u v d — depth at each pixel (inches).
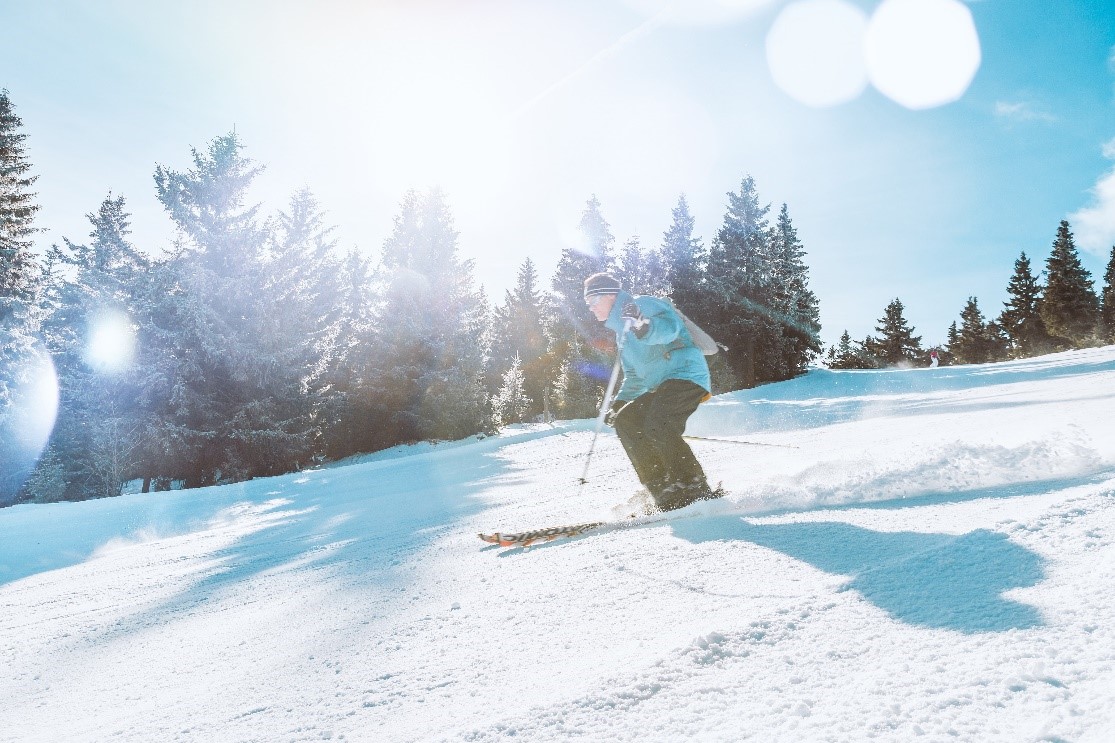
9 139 1195.9
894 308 2856.8
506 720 46.9
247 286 1089.4
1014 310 2506.2
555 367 1520.7
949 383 746.2
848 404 499.8
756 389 1163.3
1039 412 228.1
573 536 121.0
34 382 972.6
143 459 1003.9
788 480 128.2
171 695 72.8
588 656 58.8
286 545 216.8
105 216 1530.5
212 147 1149.7
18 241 1175.0
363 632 82.4
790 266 1640.0
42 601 177.6
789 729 39.2
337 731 52.5
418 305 1290.6
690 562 83.4
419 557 130.3
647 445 145.3
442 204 1368.1
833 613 56.7
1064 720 34.4
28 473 960.9
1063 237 2226.9
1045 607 49.6
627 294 150.4
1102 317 2209.6
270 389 1086.4
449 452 628.4
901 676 43.5
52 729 68.8
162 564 225.9
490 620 76.1
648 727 42.8
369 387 1230.9
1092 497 74.2
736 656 51.3
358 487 456.1
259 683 70.1
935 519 86.0
